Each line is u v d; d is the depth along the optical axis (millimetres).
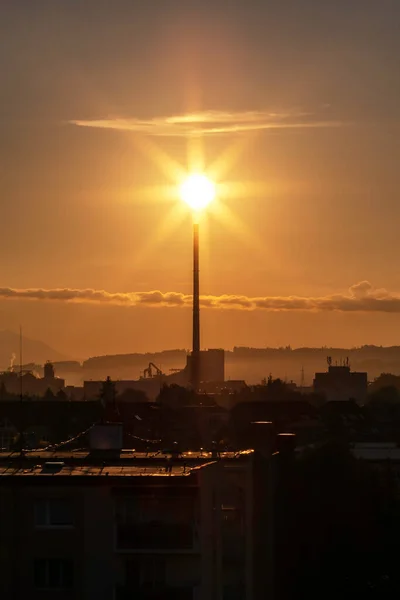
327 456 151875
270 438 129250
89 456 109938
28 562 88938
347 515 145375
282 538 135250
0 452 125188
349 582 138500
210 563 95875
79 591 88625
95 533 89125
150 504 89625
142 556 89188
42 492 89375
